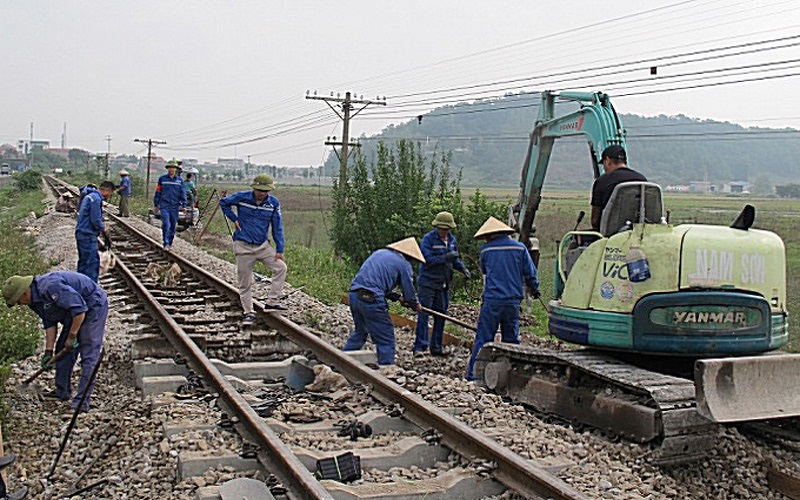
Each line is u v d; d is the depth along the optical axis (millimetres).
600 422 7379
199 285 14812
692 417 6711
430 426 6695
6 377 8594
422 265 11125
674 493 6180
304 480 5176
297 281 17609
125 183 37469
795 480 6660
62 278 8141
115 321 12148
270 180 11203
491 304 9727
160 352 9719
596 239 8375
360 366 8234
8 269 16766
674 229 7695
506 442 6469
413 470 6043
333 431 6875
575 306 8055
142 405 7793
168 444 6324
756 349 7523
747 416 6715
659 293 7484
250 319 11102
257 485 5336
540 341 12305
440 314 10359
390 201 20312
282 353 10328
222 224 39344
